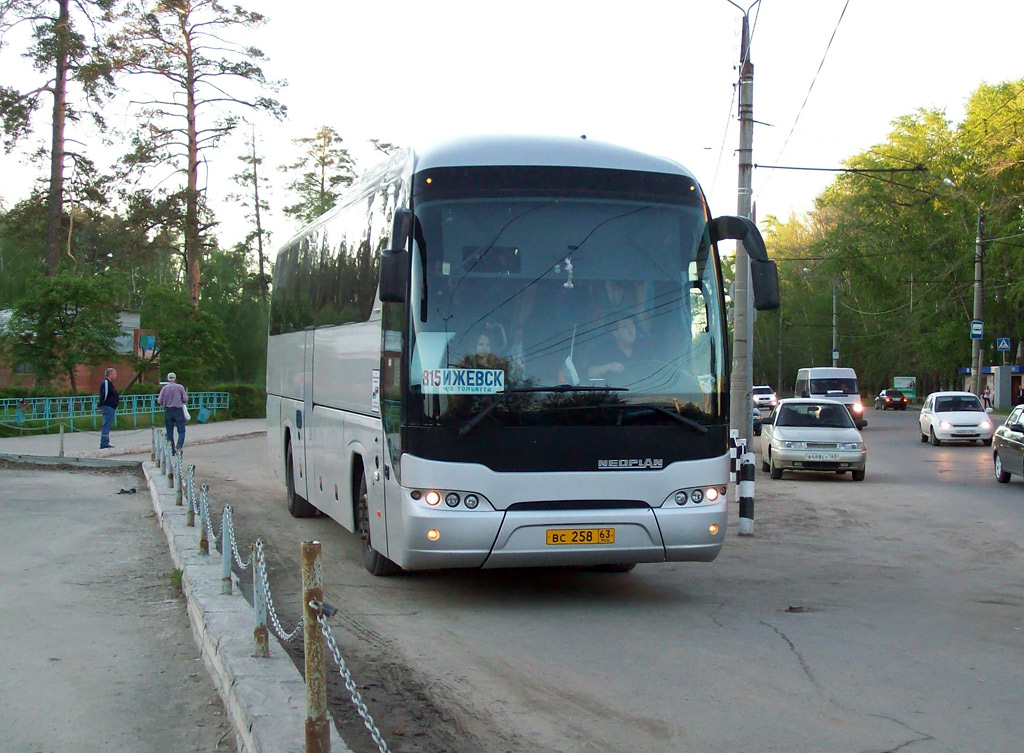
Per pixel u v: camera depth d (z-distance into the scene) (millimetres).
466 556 7793
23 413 29328
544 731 5430
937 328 57250
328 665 6711
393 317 8312
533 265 8133
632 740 5293
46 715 5738
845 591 9359
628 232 8336
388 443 8391
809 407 21828
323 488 11648
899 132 53688
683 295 8367
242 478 19781
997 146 46844
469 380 7891
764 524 14055
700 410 8273
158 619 8070
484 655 6996
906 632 7684
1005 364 55938
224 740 5312
